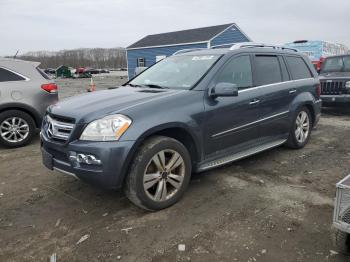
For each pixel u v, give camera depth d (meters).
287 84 5.60
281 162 5.41
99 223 3.61
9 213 3.88
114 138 3.48
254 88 4.95
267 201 4.01
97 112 3.64
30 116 6.74
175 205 3.95
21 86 6.59
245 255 3.00
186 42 30.33
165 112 3.81
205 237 3.28
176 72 4.80
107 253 3.08
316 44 17.56
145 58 34.12
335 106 9.98
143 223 3.57
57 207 4.00
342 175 4.85
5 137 6.52
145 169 3.62
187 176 4.03
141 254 3.05
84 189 4.47
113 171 3.47
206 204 3.96
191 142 4.16
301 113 6.03
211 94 4.27
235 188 4.39
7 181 4.84
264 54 5.36
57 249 3.17
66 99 4.47
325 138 7.04
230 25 30.38
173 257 3.00
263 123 5.10
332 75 10.10
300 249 3.07
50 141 3.85
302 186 4.45
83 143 3.53
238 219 3.60
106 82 36.50
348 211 2.70
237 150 4.77
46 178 4.91
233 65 4.73
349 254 2.97
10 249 3.19
